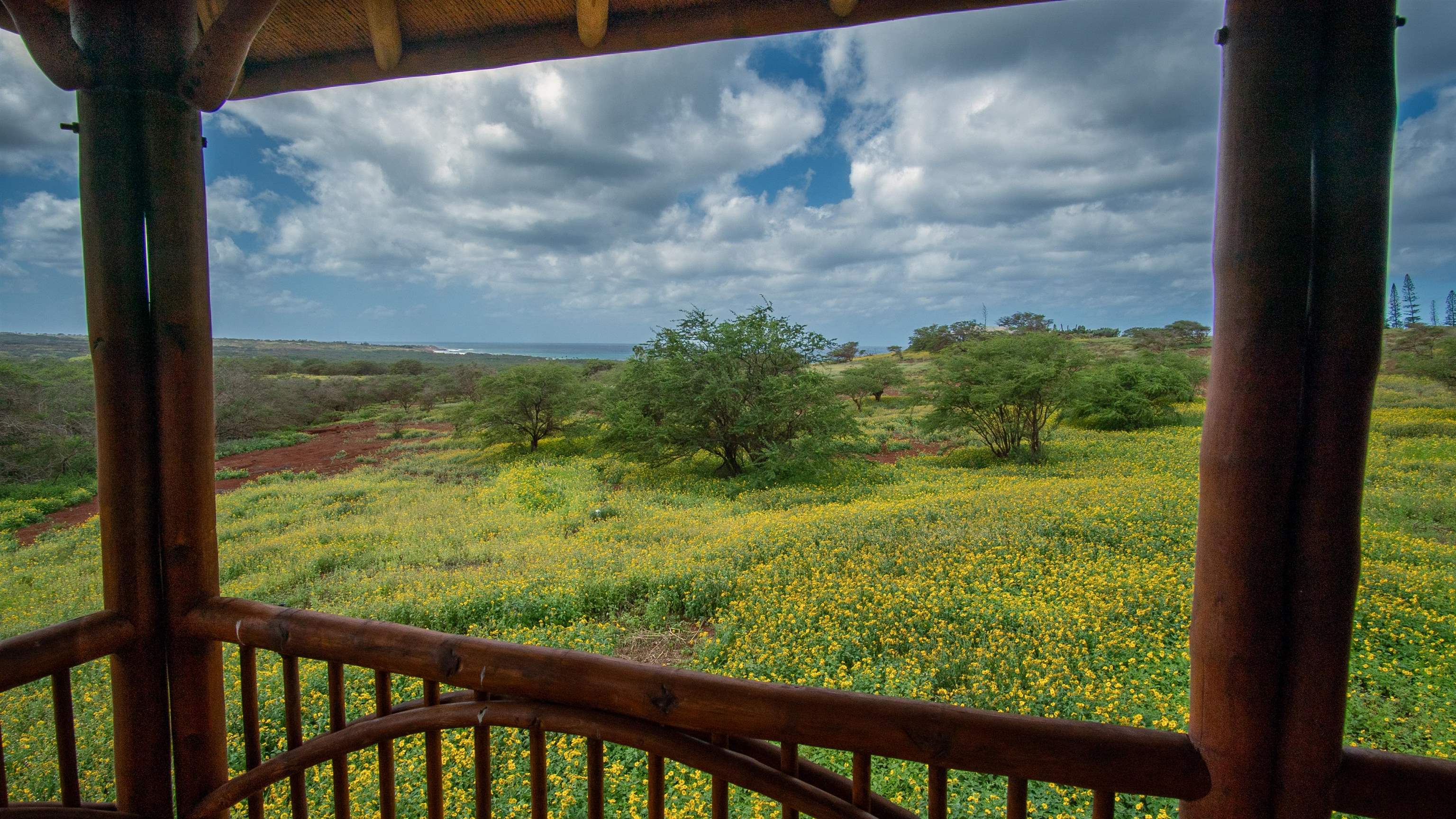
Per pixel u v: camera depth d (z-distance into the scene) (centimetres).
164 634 195
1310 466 119
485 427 2452
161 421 190
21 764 429
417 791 382
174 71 186
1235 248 122
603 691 150
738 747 147
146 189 186
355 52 250
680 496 1423
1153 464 1471
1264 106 118
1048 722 130
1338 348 116
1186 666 489
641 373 1744
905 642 554
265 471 2153
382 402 4091
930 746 131
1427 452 1366
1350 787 120
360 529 1179
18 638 168
